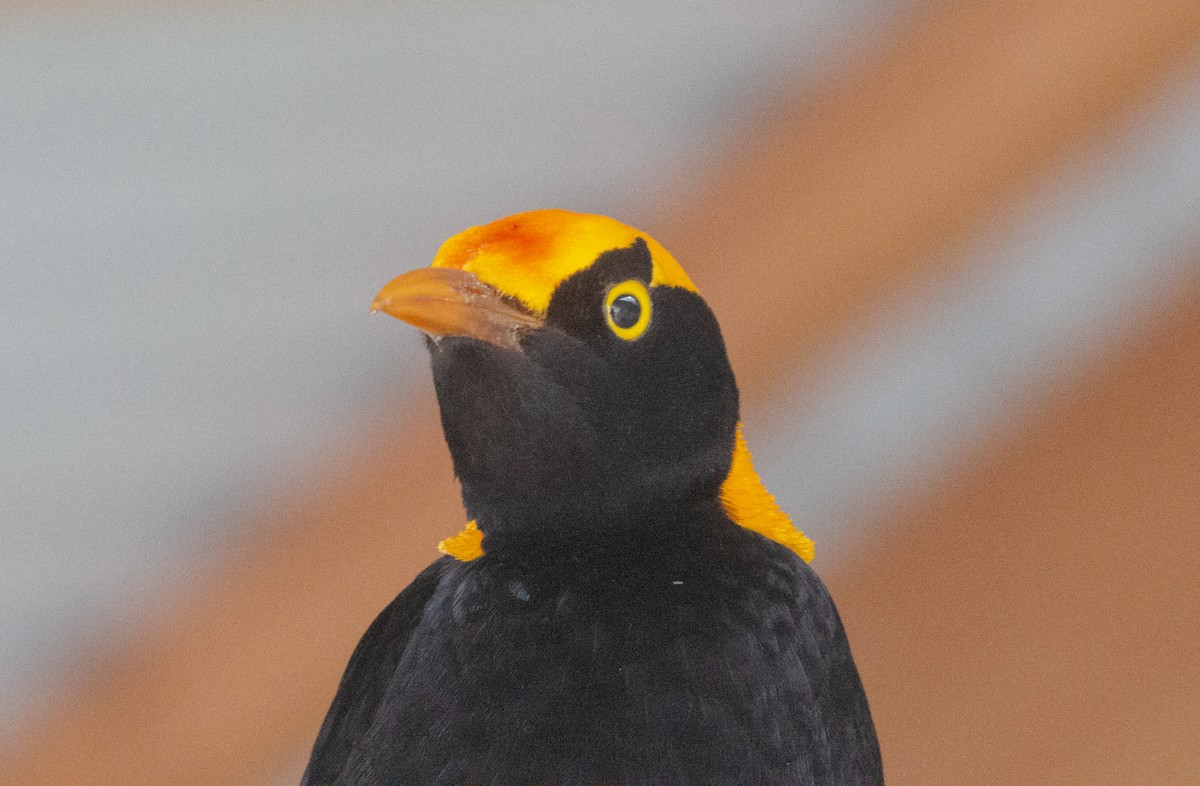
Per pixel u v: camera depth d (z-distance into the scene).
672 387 2.44
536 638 2.41
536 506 2.44
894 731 2.59
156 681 2.63
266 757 2.62
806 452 2.61
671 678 2.41
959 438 2.60
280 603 2.62
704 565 2.42
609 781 2.40
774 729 2.41
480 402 2.43
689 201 2.59
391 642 2.45
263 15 2.61
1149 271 2.59
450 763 2.40
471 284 2.43
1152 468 2.59
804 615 2.42
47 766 2.64
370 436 2.62
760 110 2.59
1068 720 2.57
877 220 2.56
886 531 2.61
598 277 2.43
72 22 2.60
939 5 2.56
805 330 2.57
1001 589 2.59
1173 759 2.56
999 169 2.56
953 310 2.58
